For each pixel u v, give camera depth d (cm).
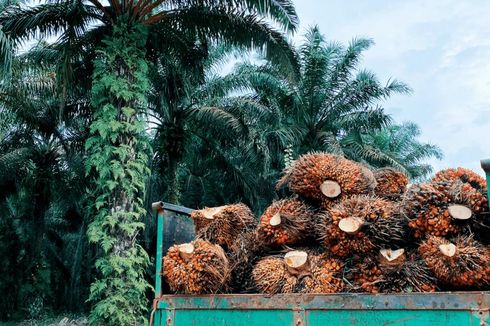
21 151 1633
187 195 1852
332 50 1634
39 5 980
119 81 883
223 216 404
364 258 316
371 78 1633
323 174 362
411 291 295
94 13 1026
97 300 913
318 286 315
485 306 246
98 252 963
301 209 363
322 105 1667
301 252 334
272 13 957
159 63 1276
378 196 385
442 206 304
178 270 357
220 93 1549
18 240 1898
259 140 1430
